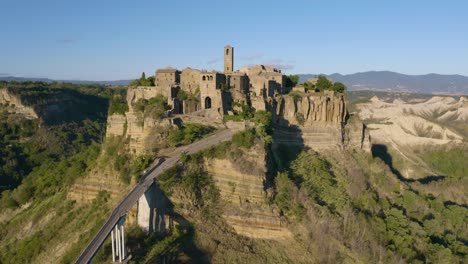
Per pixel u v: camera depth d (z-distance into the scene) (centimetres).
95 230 7669
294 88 13875
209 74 11294
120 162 9781
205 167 8769
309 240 8100
